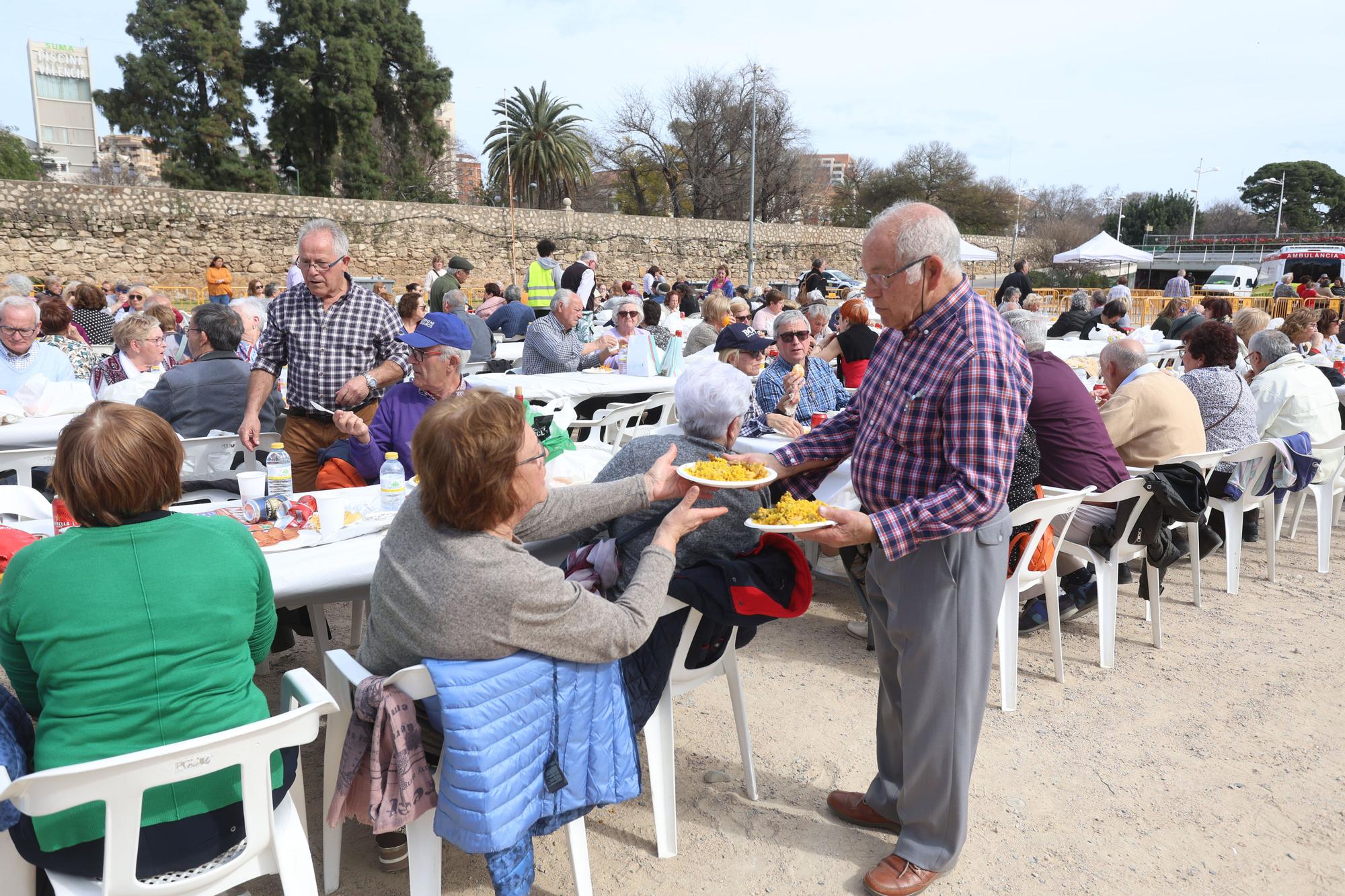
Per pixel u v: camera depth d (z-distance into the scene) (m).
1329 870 2.34
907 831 2.23
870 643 3.74
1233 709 3.21
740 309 8.88
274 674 3.39
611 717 1.90
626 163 43.38
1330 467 4.61
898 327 2.03
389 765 1.74
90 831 1.50
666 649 2.19
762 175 41.38
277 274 23.39
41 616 1.49
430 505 1.70
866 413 2.17
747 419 4.18
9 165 43.75
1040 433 3.55
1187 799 2.67
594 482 2.39
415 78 36.75
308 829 2.48
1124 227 65.19
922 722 2.08
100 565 1.52
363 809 1.88
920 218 1.91
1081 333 11.07
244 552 1.70
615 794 1.92
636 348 6.26
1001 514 2.02
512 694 1.72
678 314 12.75
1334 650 3.71
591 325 10.98
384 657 1.83
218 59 32.22
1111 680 3.45
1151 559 3.60
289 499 2.53
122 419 1.56
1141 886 2.27
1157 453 3.95
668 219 30.20
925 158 51.09
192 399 4.00
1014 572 3.12
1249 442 4.40
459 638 1.68
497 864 1.78
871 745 2.98
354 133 34.38
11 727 1.59
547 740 1.79
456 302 8.02
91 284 7.14
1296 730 3.07
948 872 2.30
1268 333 4.95
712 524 2.24
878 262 1.95
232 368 4.11
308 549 2.29
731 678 2.56
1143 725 3.11
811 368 4.56
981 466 1.87
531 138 40.09
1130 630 3.93
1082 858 2.39
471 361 8.00
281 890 2.25
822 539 1.91
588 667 1.84
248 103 33.78
